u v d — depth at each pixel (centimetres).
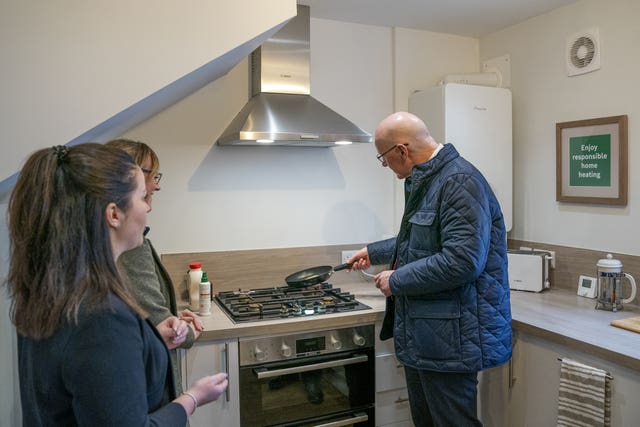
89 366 81
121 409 82
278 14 166
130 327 88
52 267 83
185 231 246
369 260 237
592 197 243
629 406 175
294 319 210
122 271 98
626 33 227
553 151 263
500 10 260
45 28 142
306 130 221
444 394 187
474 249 172
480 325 183
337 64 273
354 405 224
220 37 160
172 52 155
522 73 279
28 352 89
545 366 207
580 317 215
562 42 256
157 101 180
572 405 191
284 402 212
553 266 266
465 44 304
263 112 227
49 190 84
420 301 187
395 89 286
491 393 229
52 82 143
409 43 288
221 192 252
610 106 235
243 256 256
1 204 162
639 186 224
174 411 99
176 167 243
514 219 289
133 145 149
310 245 271
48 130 143
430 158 194
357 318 218
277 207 263
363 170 282
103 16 147
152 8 152
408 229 199
